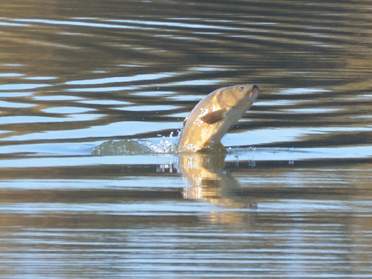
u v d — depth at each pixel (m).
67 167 34.78
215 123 37.19
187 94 46.28
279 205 31.09
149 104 44.12
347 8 73.69
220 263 26.41
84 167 34.91
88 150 37.03
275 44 59.62
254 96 37.19
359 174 34.59
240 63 54.00
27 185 32.56
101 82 48.34
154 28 63.50
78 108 43.00
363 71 52.81
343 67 53.72
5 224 28.81
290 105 44.62
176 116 42.03
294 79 50.41
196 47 57.94
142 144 37.78
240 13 70.12
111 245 27.42
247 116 42.44
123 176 33.91
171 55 55.56
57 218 29.44
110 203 30.91
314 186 33.12
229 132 39.84
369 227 29.27
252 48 58.28
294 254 27.12
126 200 31.30
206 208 30.70
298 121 41.78
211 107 37.25
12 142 37.66
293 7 73.38
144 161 35.91
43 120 40.84
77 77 49.41
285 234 28.56
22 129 39.44
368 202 31.55
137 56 55.00
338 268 26.23
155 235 28.25
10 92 45.72
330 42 60.84
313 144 38.44
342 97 46.47
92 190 32.25
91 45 57.72
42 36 59.91
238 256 26.91
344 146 38.22
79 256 26.64
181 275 25.50
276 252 27.17
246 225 29.19
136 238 28.02
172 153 37.06
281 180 33.81
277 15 69.75
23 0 72.19
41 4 71.00
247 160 36.25
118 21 65.56
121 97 45.22
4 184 32.62
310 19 68.62
